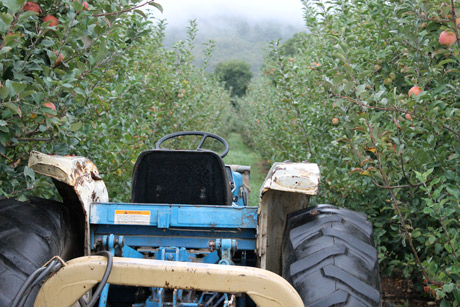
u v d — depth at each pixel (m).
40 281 1.97
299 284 2.23
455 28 3.32
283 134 7.78
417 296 4.97
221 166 3.23
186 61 10.44
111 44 3.77
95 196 2.86
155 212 2.79
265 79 19.33
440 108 3.49
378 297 2.16
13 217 2.41
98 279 1.95
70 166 2.63
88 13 2.83
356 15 5.88
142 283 1.95
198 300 2.65
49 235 2.42
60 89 2.74
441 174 3.75
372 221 4.65
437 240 3.64
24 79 2.70
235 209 2.80
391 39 4.81
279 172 2.62
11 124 2.61
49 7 2.89
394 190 3.74
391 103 3.63
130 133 5.10
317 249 2.38
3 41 2.25
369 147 3.49
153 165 3.26
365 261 2.33
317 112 5.91
